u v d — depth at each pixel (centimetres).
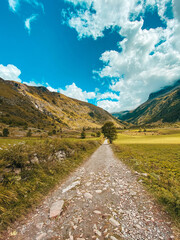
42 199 605
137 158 1556
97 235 364
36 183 682
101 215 464
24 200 546
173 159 1497
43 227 413
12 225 426
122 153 2103
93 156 1948
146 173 935
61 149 1272
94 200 583
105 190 695
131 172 1025
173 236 351
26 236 377
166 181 739
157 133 14950
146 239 343
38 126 19150
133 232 372
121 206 524
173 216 431
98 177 938
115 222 417
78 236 364
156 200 547
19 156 711
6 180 581
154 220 425
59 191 699
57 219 451
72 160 1351
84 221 432
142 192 642
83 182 834
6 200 496
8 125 15112
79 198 607
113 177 924
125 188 710
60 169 980
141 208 502
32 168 770
